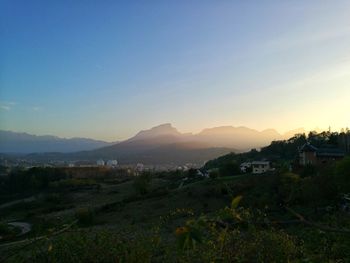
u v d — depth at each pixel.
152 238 8.92
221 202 53.66
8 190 104.75
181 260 7.75
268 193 30.89
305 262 7.97
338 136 97.56
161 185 95.62
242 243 7.94
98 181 125.50
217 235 7.27
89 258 8.12
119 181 126.81
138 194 79.44
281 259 8.27
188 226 2.61
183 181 92.44
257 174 66.62
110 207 64.69
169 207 58.09
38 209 79.81
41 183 110.56
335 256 8.24
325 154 79.44
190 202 58.66
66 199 92.06
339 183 27.48
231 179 65.38
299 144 115.62
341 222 9.85
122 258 8.29
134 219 49.22
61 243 7.89
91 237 8.80
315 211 18.80
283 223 2.66
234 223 3.26
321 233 8.97
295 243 8.95
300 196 26.30
